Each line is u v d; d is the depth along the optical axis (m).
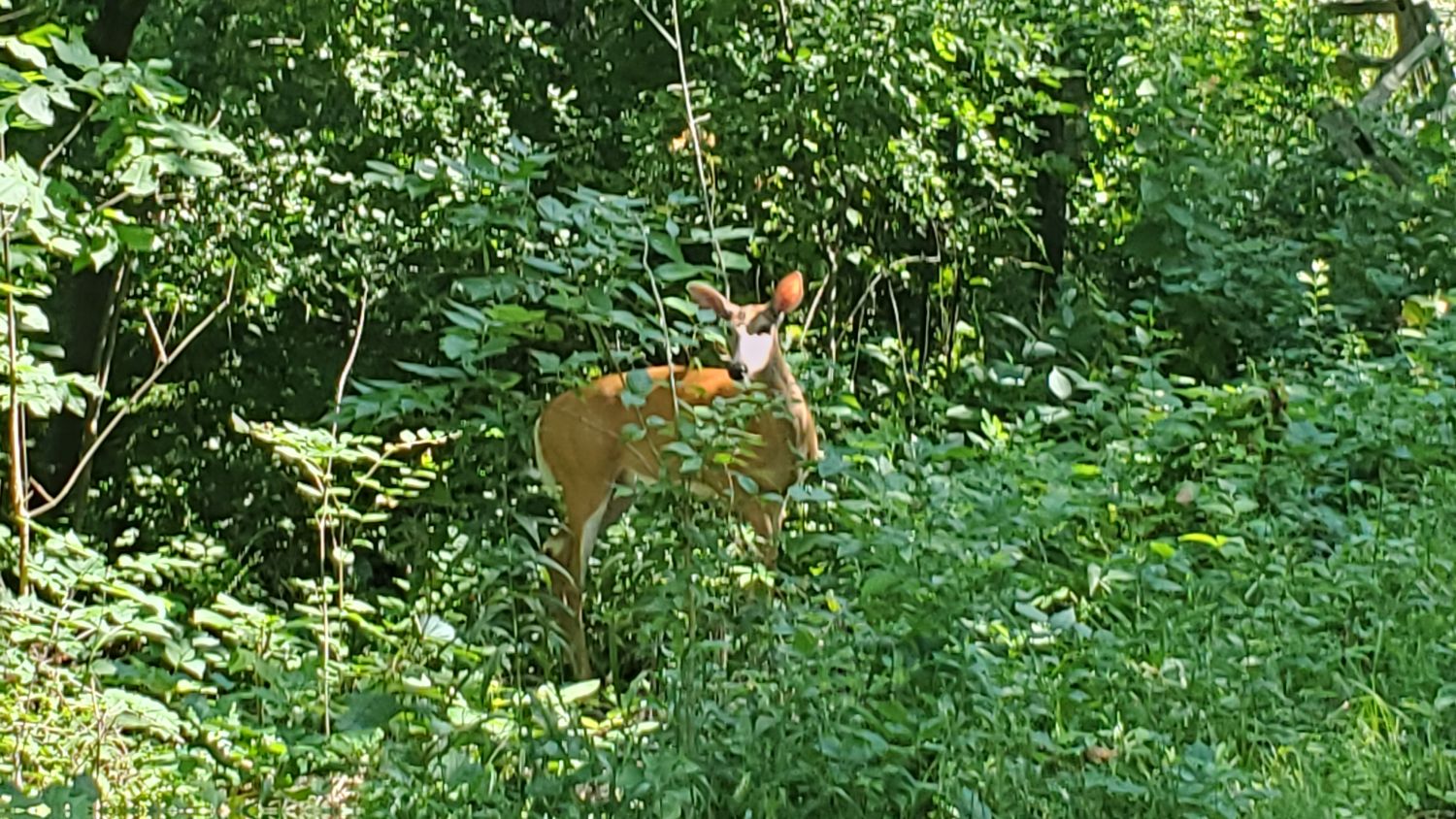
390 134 10.40
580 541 7.61
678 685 5.11
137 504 11.52
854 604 5.64
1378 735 5.16
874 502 6.08
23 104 5.42
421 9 10.88
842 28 10.09
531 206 6.64
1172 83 11.36
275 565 11.15
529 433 6.39
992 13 10.42
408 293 10.53
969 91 10.66
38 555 6.09
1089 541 6.45
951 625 5.31
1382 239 10.38
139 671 5.38
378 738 4.98
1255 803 4.61
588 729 5.21
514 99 11.23
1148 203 10.59
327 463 6.19
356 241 10.30
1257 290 9.98
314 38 10.42
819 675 5.01
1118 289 11.02
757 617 5.61
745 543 6.18
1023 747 4.73
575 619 6.52
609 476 7.61
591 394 7.57
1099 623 5.89
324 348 11.66
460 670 5.80
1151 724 5.06
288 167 10.14
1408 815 4.84
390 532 8.80
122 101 5.67
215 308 10.65
